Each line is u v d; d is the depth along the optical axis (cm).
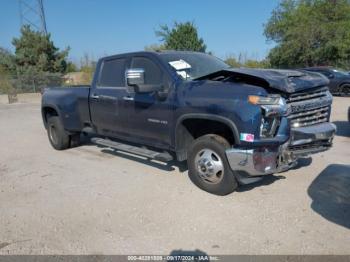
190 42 2734
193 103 480
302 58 3353
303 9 3494
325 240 369
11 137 1015
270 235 382
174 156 568
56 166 674
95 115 678
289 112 442
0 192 541
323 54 3219
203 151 495
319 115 484
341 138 846
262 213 434
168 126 525
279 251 352
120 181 568
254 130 426
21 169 665
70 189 542
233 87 452
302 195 484
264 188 512
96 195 512
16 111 1759
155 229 404
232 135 486
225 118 446
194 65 564
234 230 395
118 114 616
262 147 439
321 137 468
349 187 510
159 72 543
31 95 2905
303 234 382
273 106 427
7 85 2980
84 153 770
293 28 3384
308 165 611
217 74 492
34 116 1525
